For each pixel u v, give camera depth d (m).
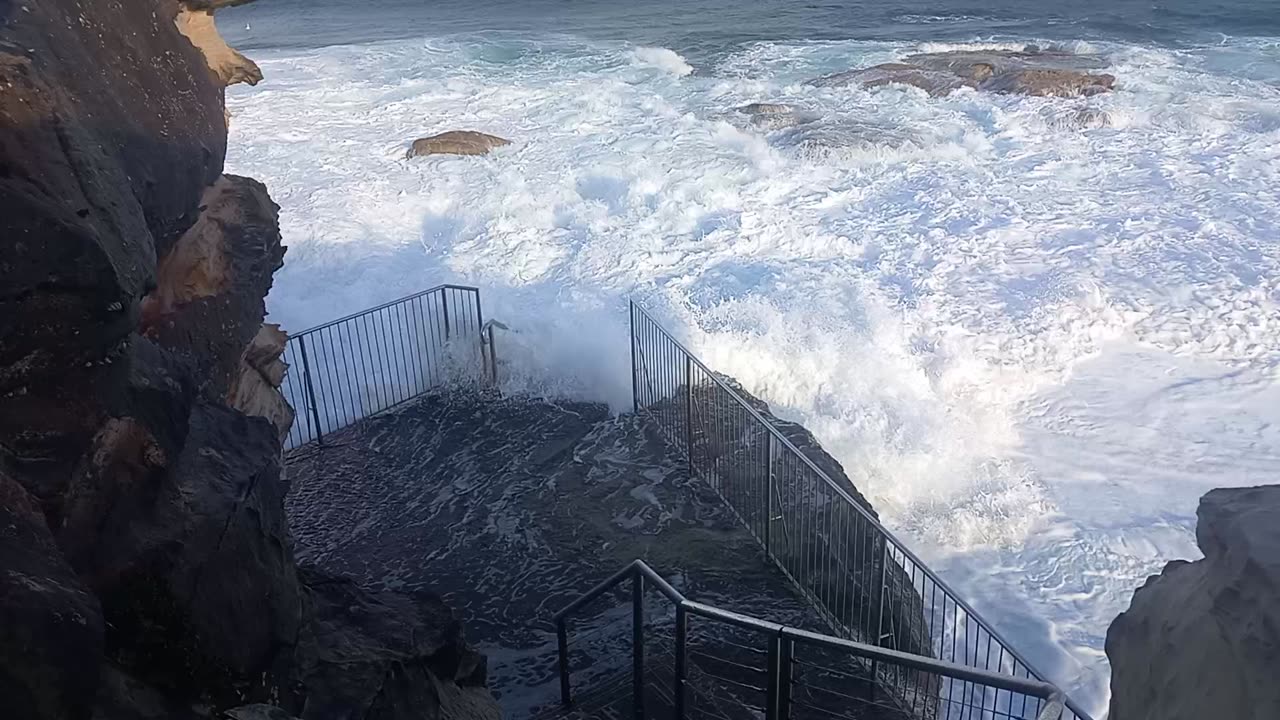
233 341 7.26
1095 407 15.05
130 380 4.35
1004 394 15.51
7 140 3.89
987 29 46.44
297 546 10.92
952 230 20.89
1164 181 23.44
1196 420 14.59
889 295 18.05
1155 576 3.43
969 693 8.91
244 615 4.71
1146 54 38.38
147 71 5.87
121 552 4.11
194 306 6.73
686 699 7.72
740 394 12.49
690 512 11.04
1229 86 32.44
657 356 13.38
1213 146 25.89
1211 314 17.23
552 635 9.16
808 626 8.88
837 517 9.87
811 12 53.03
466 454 12.80
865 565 9.28
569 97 33.12
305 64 39.62
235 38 48.41
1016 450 14.24
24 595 3.08
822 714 7.49
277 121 30.73
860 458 14.12
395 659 5.86
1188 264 18.97
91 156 4.30
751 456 11.11
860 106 31.45
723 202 22.83
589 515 11.14
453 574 10.31
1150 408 14.94
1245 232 20.33
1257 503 3.23
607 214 22.22
